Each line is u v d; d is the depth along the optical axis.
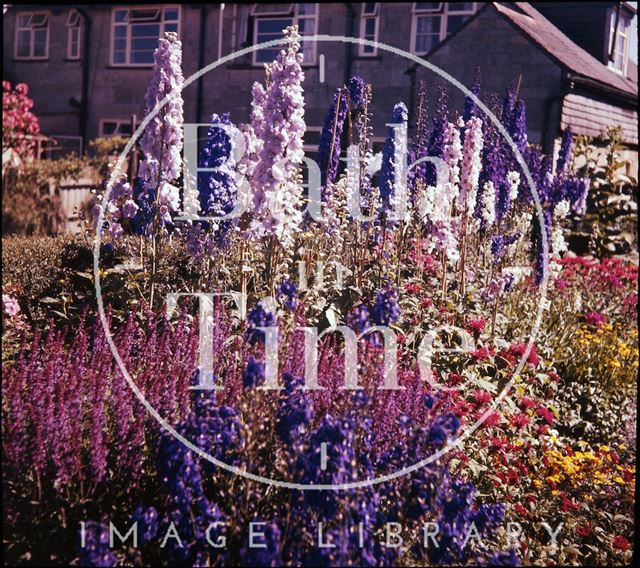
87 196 13.54
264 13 18.80
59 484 3.66
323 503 3.42
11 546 3.60
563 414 6.65
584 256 12.84
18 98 15.46
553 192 11.73
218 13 19.19
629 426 6.88
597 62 21.28
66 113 21.23
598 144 18.44
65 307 6.09
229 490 3.64
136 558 3.46
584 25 22.23
